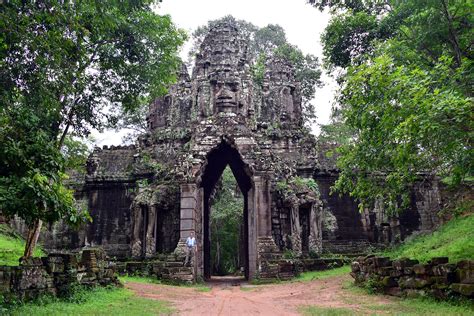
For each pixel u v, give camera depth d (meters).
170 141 27.72
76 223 9.88
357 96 11.66
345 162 14.41
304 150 28.66
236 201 37.06
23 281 9.23
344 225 26.84
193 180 21.25
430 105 9.01
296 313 9.47
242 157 21.89
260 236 20.80
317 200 24.27
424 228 26.44
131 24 16.53
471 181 21.00
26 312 8.10
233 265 38.78
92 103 16.50
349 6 19.30
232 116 23.02
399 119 10.28
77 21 12.05
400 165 11.32
